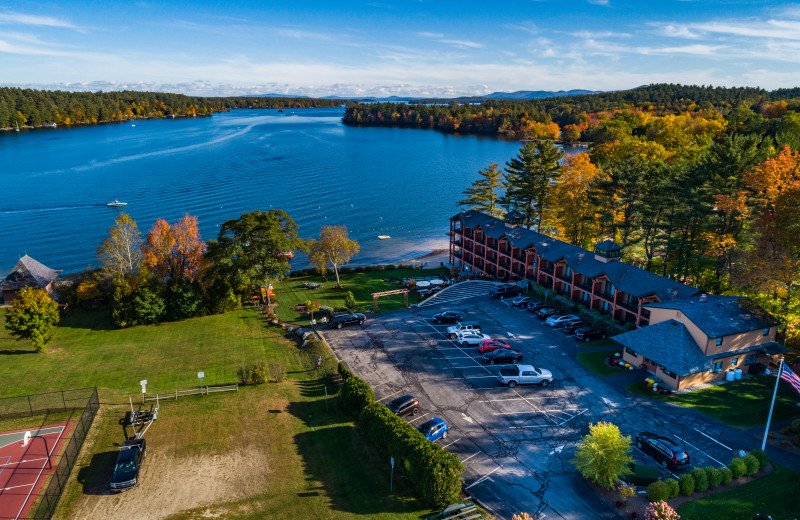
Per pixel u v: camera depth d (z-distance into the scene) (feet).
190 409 150.51
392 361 184.24
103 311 248.11
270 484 117.91
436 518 105.70
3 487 110.52
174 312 234.79
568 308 229.66
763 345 170.71
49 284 279.28
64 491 111.45
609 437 112.98
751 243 214.90
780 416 142.92
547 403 153.48
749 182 216.54
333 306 250.78
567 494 114.32
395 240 433.89
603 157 407.03
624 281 209.67
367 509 109.81
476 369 176.96
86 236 414.41
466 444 133.39
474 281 274.16
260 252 246.88
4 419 140.15
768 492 111.96
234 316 241.14
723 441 131.95
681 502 109.40
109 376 176.86
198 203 518.78
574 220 302.04
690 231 249.34
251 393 161.68
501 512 108.68
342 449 132.46
